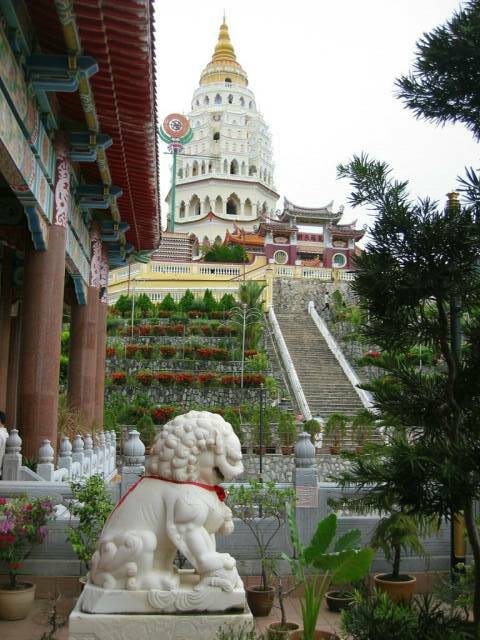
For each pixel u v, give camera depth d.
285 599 8.83
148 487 5.60
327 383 33.75
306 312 45.41
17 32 9.64
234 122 82.69
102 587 5.34
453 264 5.43
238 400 32.28
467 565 8.34
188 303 43.44
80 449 13.98
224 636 5.15
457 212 5.50
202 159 81.38
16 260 19.45
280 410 28.78
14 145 10.04
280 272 49.72
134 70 10.65
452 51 5.38
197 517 5.45
